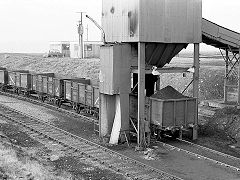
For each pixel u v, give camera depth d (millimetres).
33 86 38656
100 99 22531
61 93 33125
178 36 21750
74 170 16734
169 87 23047
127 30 21016
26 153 17984
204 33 24328
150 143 21766
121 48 21250
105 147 20656
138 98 20922
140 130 20906
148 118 22188
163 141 22438
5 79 44594
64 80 32531
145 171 16641
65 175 15289
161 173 16219
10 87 45562
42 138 22375
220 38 25297
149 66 22625
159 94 22188
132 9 20516
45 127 25250
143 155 19500
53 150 19875
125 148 20766
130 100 23594
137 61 22031
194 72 22922
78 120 28125
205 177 16234
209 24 24531
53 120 28109
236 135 23625
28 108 33031
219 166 17734
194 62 23000
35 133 23578
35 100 37281
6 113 30297
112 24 22312
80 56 79562
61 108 32688
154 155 19281
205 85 40188
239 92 29719
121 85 21484
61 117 29250
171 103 21344
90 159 18375
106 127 22375
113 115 22312
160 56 22609
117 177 15820
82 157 18688
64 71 63094
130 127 23031
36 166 15562
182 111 21906
